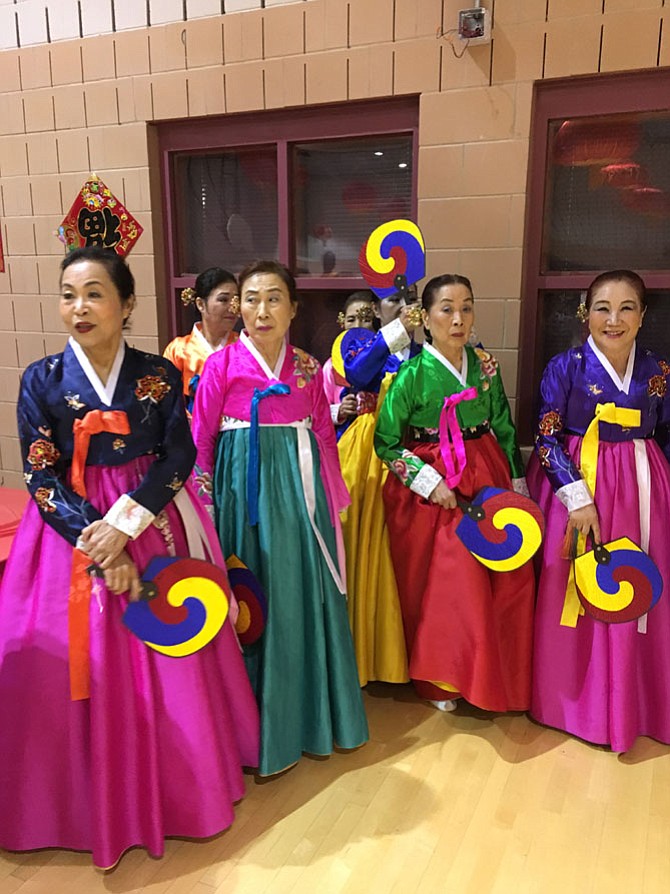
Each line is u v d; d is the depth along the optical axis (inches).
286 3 92.0
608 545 72.6
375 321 96.3
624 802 68.4
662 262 87.6
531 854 62.1
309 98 93.4
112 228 78.6
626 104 83.0
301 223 102.1
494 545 75.1
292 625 70.4
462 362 78.6
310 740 73.9
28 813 61.0
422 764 74.3
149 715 59.7
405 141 95.1
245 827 65.7
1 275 114.3
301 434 72.1
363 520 83.5
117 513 56.8
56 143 107.3
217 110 98.0
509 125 84.9
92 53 102.8
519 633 79.7
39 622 59.0
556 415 76.5
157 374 60.4
